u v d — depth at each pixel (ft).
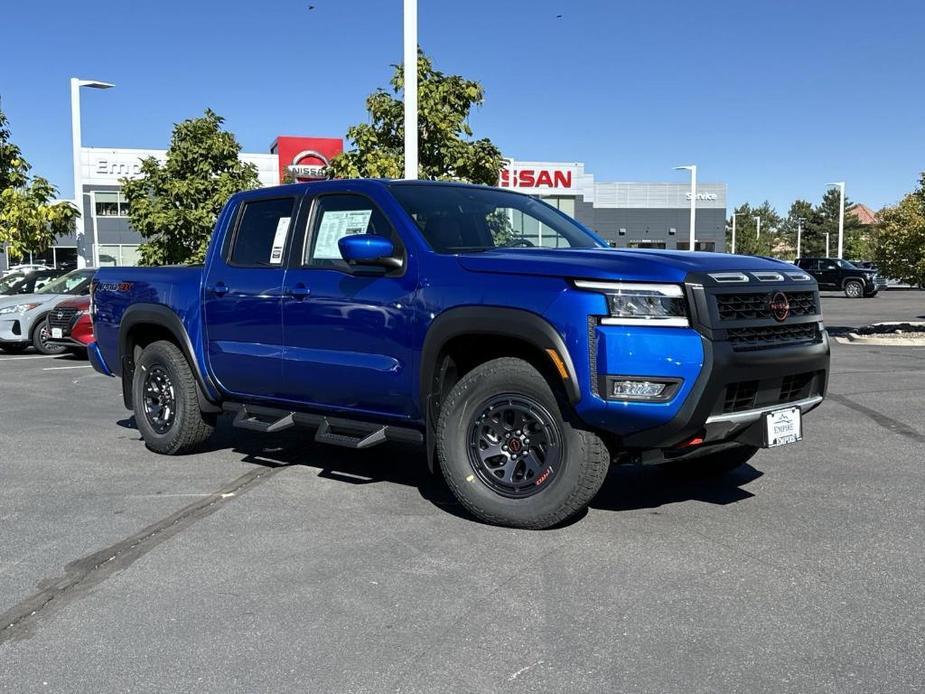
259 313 18.75
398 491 17.92
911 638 10.61
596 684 9.56
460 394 15.28
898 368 39.09
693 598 11.91
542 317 14.07
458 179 49.16
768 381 14.74
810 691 9.36
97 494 17.90
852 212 385.09
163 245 61.31
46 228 62.54
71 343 46.83
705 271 14.01
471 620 11.28
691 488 17.94
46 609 11.91
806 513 15.99
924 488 17.83
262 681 9.76
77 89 64.80
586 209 153.69
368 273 16.71
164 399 21.65
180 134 61.21
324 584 12.63
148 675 9.96
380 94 49.14
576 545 14.20
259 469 20.12
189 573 13.17
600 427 13.94
